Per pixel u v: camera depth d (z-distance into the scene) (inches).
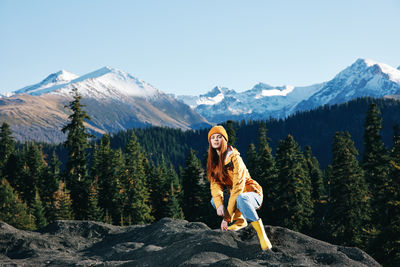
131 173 1861.5
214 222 1808.6
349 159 1445.6
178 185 2333.9
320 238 1651.1
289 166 1617.9
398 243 783.7
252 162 2030.0
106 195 1819.6
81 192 1705.2
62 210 1772.9
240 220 188.5
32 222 1705.2
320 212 2001.7
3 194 1754.4
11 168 2466.8
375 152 1248.8
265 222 1716.3
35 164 2425.0
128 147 2110.0
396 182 858.1
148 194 1942.7
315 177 2269.9
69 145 1775.3
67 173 1798.7
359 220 1359.5
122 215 1792.6
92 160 2237.9
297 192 1624.0
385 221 853.8
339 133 1791.3
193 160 2268.7
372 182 1182.3
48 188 2281.0
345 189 1414.9
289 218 1614.2
